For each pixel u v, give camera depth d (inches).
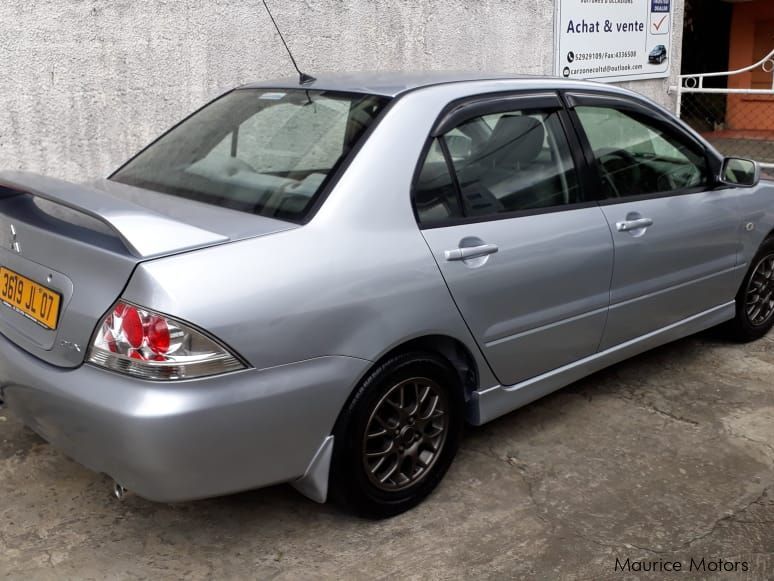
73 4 191.6
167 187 125.6
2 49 183.9
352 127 118.6
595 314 143.4
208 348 94.3
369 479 114.7
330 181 111.1
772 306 194.9
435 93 125.2
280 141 123.5
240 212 111.4
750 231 176.9
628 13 325.7
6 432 140.6
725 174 169.3
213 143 130.9
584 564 111.4
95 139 202.2
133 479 97.1
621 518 122.3
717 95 498.9
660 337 162.4
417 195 117.0
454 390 124.4
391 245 111.3
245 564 109.9
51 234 104.4
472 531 118.2
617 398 162.6
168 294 92.6
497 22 282.2
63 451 107.0
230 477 100.2
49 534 114.4
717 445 144.6
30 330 107.8
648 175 154.9
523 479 132.0
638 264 149.2
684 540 117.3
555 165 137.6
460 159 123.9
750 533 119.3
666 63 349.1
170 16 207.6
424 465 123.0
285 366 100.3
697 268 164.7
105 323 96.1
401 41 257.3
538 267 130.1
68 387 98.3
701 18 494.0
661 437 147.0
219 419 95.9
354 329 106.0
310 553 112.4
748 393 166.1
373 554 112.5
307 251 103.4
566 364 143.3
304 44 234.8
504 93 133.5
